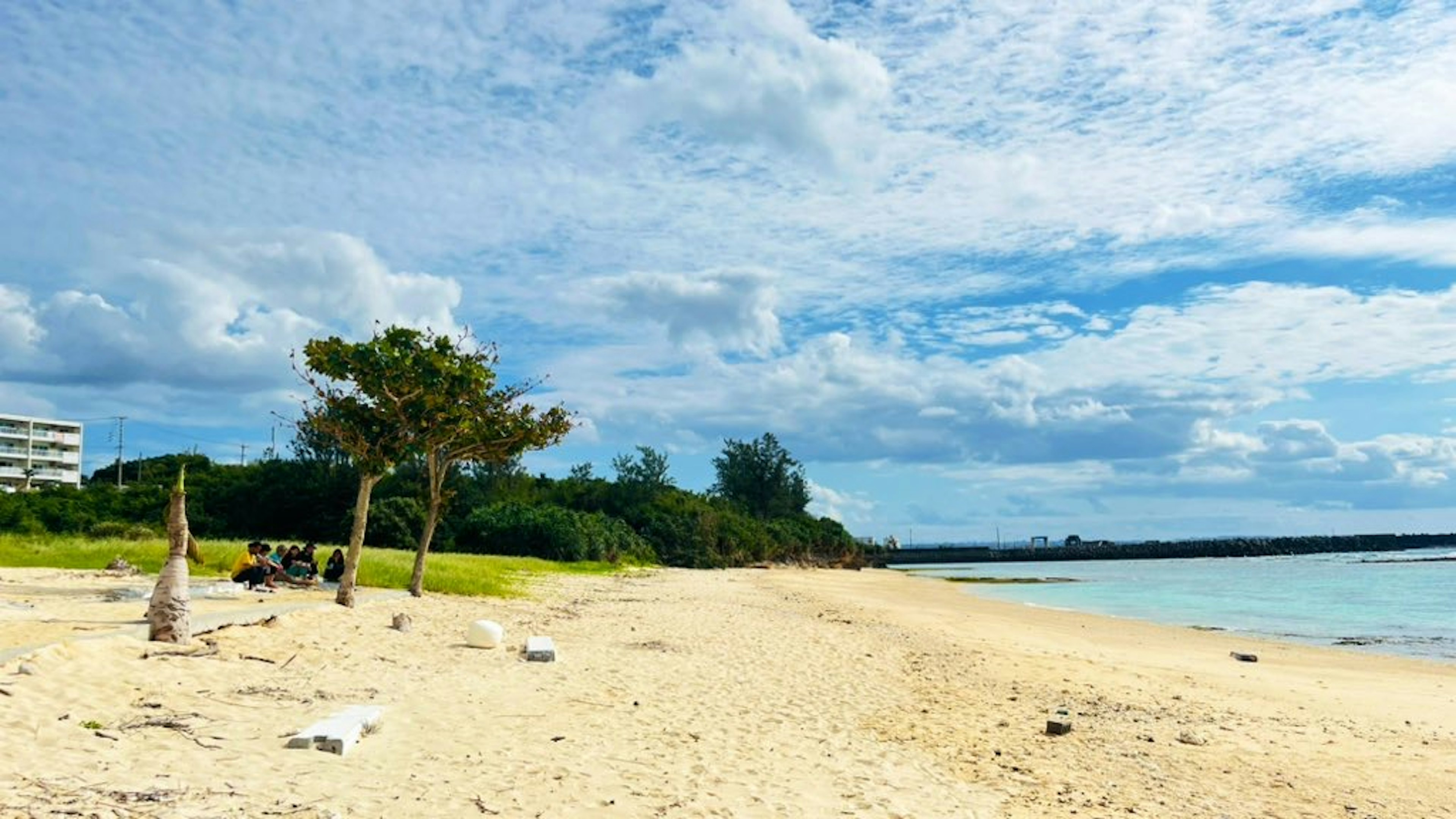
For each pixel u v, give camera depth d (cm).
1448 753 1255
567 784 857
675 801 838
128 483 9181
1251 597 5428
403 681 1296
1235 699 1677
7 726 842
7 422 12269
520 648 1738
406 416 2131
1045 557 17225
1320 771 1138
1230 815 940
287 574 2372
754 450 12506
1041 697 1587
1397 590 5891
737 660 1805
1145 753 1187
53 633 1270
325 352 2120
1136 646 2648
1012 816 888
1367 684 1973
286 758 847
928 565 16288
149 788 721
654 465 8956
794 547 10625
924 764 1063
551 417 2623
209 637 1411
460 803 773
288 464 6156
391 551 4184
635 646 1909
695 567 7944
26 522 5519
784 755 1050
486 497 6700
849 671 1758
